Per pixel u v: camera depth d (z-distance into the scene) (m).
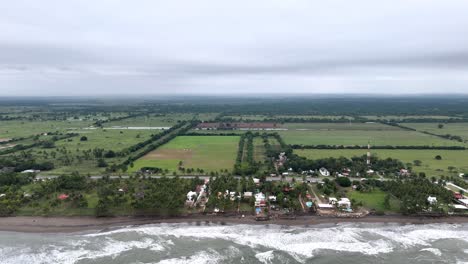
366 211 116.25
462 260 87.19
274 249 92.31
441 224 108.38
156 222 109.94
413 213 113.94
